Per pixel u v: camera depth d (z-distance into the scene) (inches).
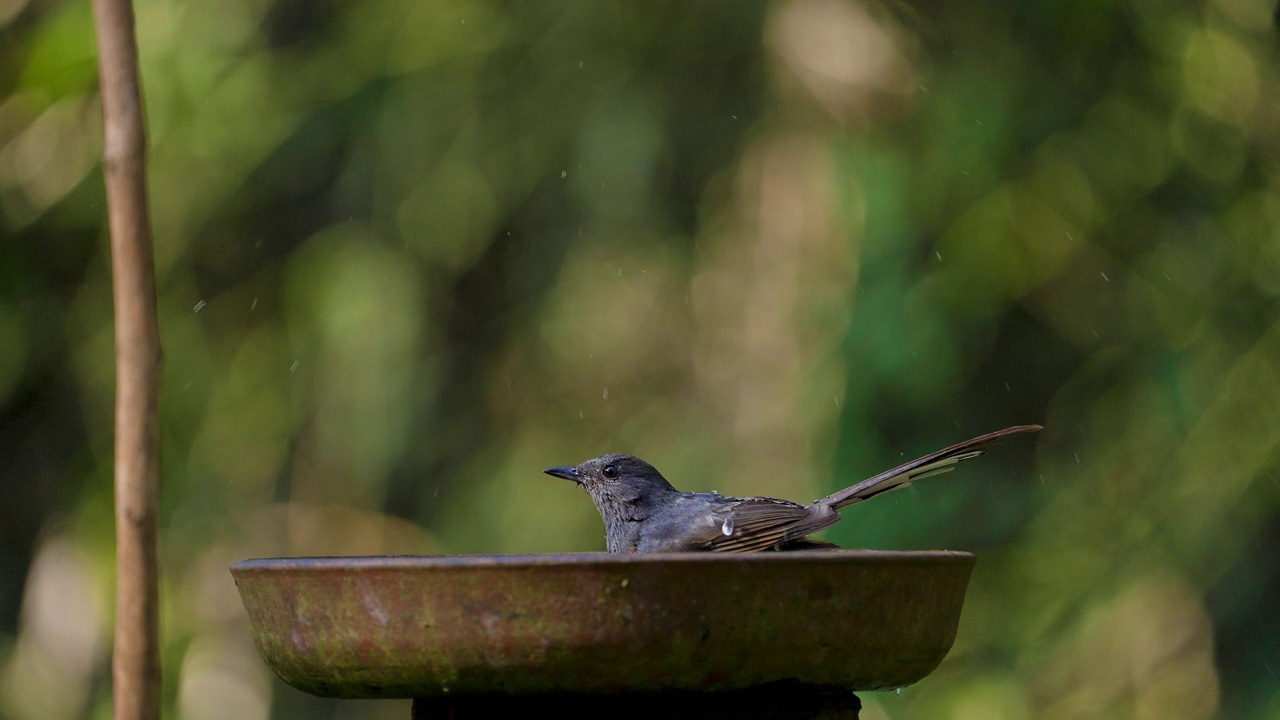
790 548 307.9
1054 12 496.1
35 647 550.3
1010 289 499.5
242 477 557.6
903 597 167.9
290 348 542.6
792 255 518.3
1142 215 507.5
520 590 154.5
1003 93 486.6
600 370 541.3
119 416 143.9
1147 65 504.4
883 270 470.0
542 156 528.4
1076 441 518.6
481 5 534.6
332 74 530.9
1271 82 505.4
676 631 156.2
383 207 527.2
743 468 497.4
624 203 516.4
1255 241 498.0
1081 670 508.4
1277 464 482.9
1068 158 499.8
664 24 527.2
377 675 161.9
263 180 538.6
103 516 553.6
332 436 526.6
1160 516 499.8
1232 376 486.3
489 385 552.7
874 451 473.7
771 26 521.3
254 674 558.6
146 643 142.6
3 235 546.9
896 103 509.4
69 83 492.4
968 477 507.5
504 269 554.6
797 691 175.8
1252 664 493.7
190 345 548.7
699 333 530.9
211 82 518.6
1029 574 516.4
